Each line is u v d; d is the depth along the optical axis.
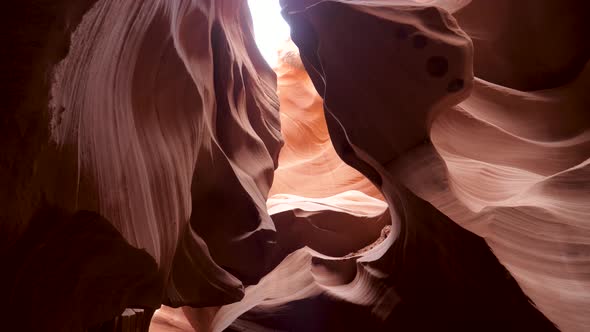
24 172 2.18
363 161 5.45
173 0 5.12
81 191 2.76
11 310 2.61
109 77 3.54
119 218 3.16
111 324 4.16
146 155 4.04
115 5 3.49
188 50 5.75
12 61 2.02
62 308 2.96
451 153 5.28
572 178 4.46
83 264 3.00
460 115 5.64
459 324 4.31
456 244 4.15
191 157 5.06
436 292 4.59
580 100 5.84
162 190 4.19
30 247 2.54
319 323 5.55
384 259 5.26
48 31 2.10
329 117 5.73
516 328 3.79
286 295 6.22
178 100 4.97
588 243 3.92
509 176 5.04
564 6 6.24
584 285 3.72
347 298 5.43
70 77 2.79
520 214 4.17
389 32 4.89
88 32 2.96
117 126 3.55
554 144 5.47
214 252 5.99
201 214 6.02
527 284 3.73
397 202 5.03
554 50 6.34
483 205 4.50
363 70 5.01
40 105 2.15
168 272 4.24
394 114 4.88
